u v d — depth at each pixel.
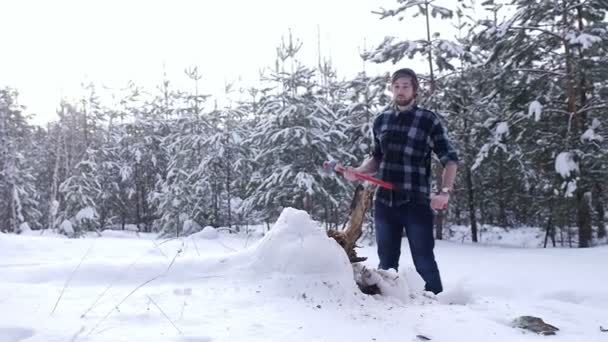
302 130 12.47
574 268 5.34
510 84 10.52
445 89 12.55
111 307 1.94
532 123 10.04
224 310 1.91
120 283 2.40
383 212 3.16
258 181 14.00
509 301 2.97
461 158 12.87
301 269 2.28
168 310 1.90
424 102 12.12
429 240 3.04
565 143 9.59
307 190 11.81
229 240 11.03
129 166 23.31
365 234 12.61
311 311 1.97
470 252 8.46
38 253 5.01
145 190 24.11
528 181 12.20
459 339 1.82
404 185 3.06
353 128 12.99
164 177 23.75
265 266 2.36
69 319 1.76
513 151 11.59
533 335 2.06
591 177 9.42
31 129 29.11
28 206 25.31
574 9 9.55
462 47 11.51
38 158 30.05
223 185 18.61
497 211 20.12
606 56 9.28
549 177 10.80
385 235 3.15
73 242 6.28
